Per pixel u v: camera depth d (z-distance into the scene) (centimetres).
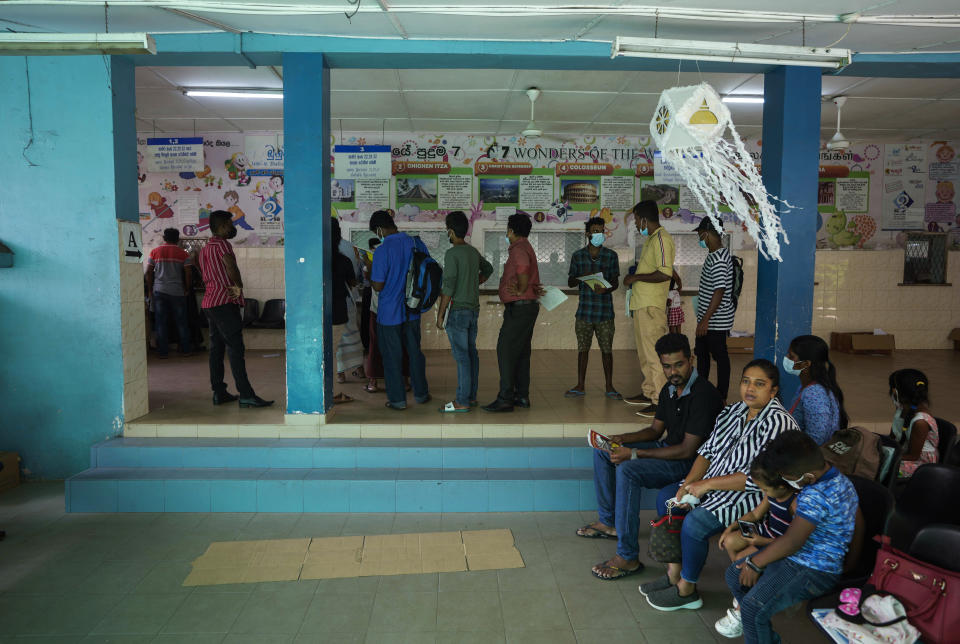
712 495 287
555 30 412
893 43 429
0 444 459
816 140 459
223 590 309
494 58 446
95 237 448
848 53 364
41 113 443
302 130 437
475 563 337
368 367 561
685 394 327
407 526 385
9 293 451
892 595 211
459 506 406
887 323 878
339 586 313
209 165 834
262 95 641
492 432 447
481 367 701
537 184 846
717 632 275
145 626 279
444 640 269
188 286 788
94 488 403
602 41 438
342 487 404
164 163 755
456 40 434
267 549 352
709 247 477
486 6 366
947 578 200
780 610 232
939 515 273
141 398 475
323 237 445
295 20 395
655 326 489
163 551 350
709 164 356
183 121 769
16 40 316
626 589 312
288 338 445
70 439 459
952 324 880
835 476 234
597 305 532
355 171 766
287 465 427
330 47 432
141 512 405
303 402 448
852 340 837
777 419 276
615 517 351
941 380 636
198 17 390
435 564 335
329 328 460
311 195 440
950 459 341
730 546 272
